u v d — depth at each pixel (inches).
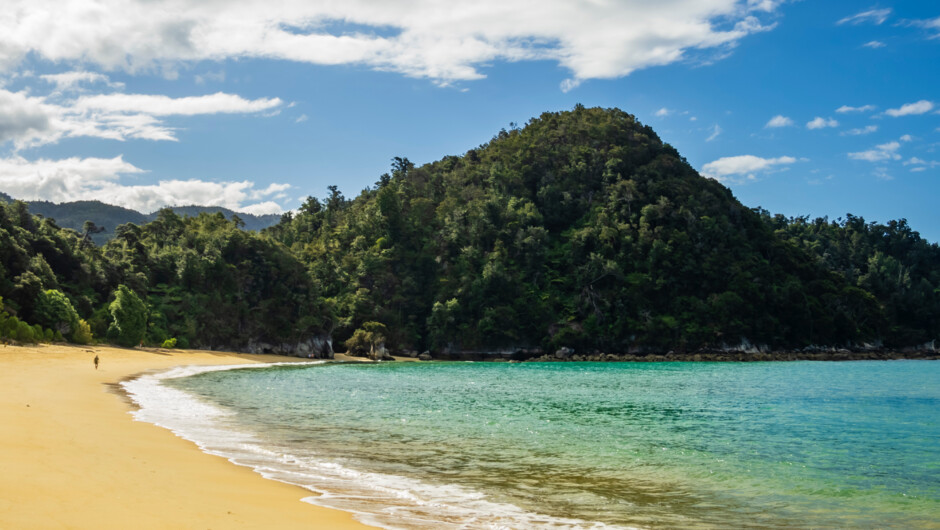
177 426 1231.5
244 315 5157.5
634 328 6363.2
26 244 4082.2
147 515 543.2
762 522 718.5
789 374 3993.6
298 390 2341.3
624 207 7667.3
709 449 1224.8
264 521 570.3
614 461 1069.1
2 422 992.2
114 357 3208.7
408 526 610.5
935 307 7460.6
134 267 4936.0
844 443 1328.7
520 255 7288.4
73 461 743.7
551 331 6432.1
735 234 7249.0
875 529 701.3
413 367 4643.2
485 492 802.2
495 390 2655.0
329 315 5664.4
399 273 7130.9
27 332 3112.7
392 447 1139.3
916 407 2074.3
